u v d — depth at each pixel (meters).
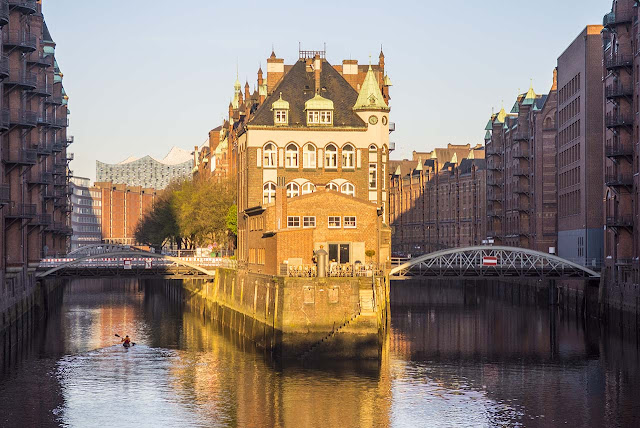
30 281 112.69
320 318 82.00
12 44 93.19
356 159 114.50
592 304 114.38
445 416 61.25
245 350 88.25
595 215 128.00
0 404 63.94
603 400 65.88
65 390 68.44
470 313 126.69
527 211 164.00
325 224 93.75
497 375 74.88
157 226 194.00
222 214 154.25
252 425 58.94
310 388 69.38
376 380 72.50
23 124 94.00
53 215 143.12
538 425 59.03
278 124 113.88
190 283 148.50
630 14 103.88
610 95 105.88
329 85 118.56
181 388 69.31
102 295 173.50
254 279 97.25
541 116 156.00
